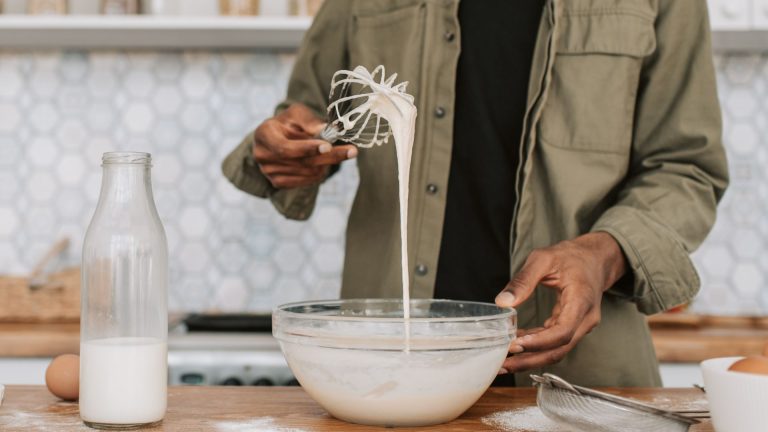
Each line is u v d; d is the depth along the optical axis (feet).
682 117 3.35
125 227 2.36
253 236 7.06
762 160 7.04
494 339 2.28
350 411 2.32
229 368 5.32
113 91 7.07
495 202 3.51
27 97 7.06
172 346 5.37
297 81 4.13
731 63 7.06
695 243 3.23
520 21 3.56
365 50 3.80
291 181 3.40
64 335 5.47
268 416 2.47
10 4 6.84
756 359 2.09
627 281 3.17
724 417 2.05
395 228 3.58
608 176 3.37
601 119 3.37
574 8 3.44
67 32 6.44
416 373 2.20
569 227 3.32
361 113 2.77
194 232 7.06
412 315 2.85
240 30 6.36
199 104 7.09
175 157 7.08
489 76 3.57
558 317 2.63
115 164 2.38
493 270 3.52
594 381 3.35
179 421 2.39
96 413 2.28
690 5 3.39
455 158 3.61
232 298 7.05
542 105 3.34
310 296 7.06
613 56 3.38
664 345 5.57
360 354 2.21
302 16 6.36
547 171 3.40
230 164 3.86
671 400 2.77
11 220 7.03
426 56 3.56
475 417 2.50
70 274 6.46
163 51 7.09
